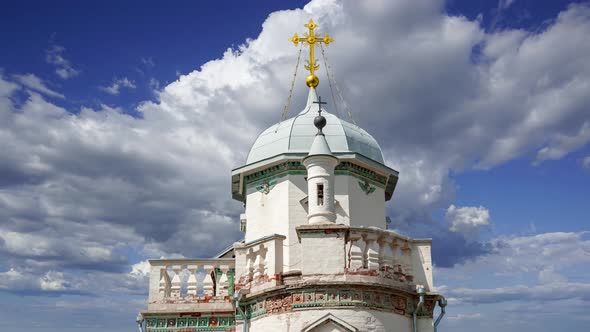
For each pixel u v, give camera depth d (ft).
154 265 88.28
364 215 94.07
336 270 71.46
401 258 76.33
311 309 70.79
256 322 74.74
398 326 73.20
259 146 98.53
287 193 92.32
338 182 93.30
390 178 101.14
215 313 86.07
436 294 75.87
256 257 77.51
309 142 95.30
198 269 88.69
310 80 107.55
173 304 86.43
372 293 72.02
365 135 101.09
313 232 72.95
